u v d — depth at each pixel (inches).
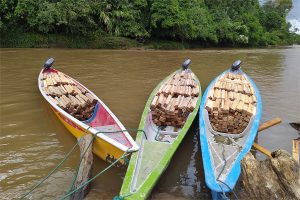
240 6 1491.1
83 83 437.4
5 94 378.3
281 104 379.2
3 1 748.0
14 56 617.0
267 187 199.3
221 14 1275.8
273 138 292.4
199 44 1149.1
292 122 320.8
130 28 928.9
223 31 1196.5
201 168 249.4
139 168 218.8
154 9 970.1
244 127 277.0
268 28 1827.0
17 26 784.3
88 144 232.8
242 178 220.8
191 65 622.8
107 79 463.2
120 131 248.8
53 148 262.8
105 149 238.8
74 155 254.1
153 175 210.5
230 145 249.1
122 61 624.7
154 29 1002.7
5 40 762.8
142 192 195.8
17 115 321.4
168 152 234.5
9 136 279.3
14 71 483.8
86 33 841.5
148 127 280.5
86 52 737.6
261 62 709.9
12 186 215.6
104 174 232.8
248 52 979.3
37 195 208.1
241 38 1245.7
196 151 273.0
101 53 732.7
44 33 800.9
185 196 215.5
